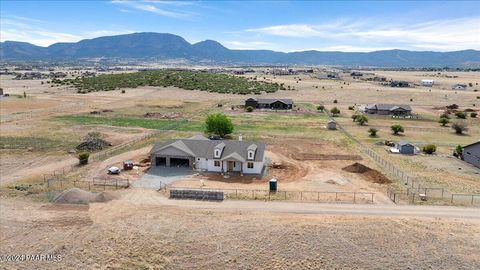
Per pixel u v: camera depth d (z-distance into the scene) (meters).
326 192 51.78
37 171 60.91
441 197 50.22
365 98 170.88
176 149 62.69
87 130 94.19
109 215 43.72
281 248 36.81
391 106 127.00
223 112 126.50
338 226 41.09
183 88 190.75
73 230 40.12
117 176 58.16
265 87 197.75
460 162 69.00
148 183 55.12
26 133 89.56
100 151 73.81
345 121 112.56
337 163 67.31
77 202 47.12
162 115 117.50
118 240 38.03
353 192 51.88
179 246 37.03
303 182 56.38
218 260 34.91
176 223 41.72
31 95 165.00
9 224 41.25
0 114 116.00
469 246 37.44
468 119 119.12
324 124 106.50
